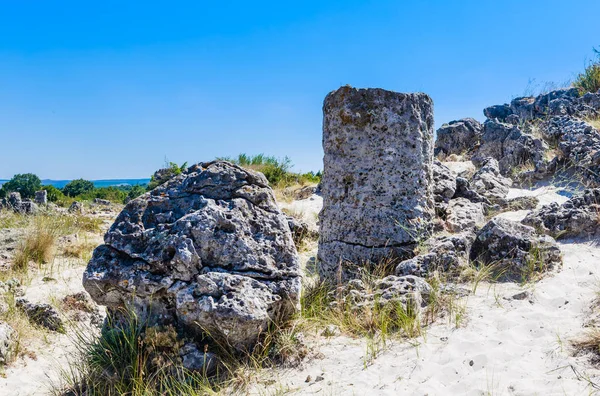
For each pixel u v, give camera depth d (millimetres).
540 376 3336
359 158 5996
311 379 3742
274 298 4195
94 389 3840
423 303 4770
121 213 4555
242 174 4719
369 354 3988
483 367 3576
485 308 4547
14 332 4996
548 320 4121
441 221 7414
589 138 9500
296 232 8812
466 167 11227
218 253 4258
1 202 19906
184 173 4863
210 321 3949
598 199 6406
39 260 7926
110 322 4441
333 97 6145
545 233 6254
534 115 14727
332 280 5996
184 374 3842
